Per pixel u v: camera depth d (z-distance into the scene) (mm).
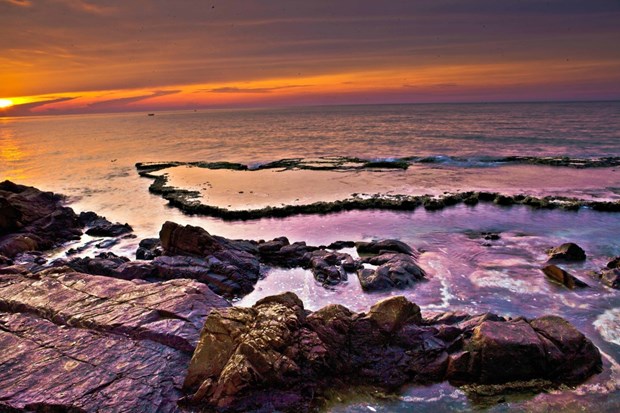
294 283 19141
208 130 125500
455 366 11922
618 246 22547
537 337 12227
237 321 12414
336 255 21109
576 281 17781
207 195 36156
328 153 60938
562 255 20719
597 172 41312
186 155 65188
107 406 10469
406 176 41875
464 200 31875
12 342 12906
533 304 16438
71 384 11133
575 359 12023
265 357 11344
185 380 11203
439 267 20172
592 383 11688
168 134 112750
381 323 12828
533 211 29469
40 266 20016
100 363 11914
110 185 43094
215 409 10688
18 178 49094
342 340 12609
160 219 30734
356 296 17641
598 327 14625
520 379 11820
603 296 16891
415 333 12906
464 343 12508
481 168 45188
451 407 11016
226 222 29375
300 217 29734
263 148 70875
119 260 20969
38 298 15281
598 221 26938
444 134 81250
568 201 30922
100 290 15789
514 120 116938
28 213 27281
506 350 11789
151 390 11008
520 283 18266
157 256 21562
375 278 18359
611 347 13430
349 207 31172
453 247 22953
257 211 30297
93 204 35625
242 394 10922
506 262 20641
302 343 12172
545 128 86312
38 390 10922
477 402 11172
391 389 11711
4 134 133625
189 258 20188
